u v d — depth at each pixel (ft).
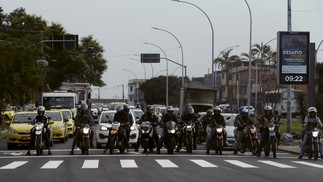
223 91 396.78
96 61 297.74
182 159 66.90
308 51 107.86
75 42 171.73
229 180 45.14
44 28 235.81
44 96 154.71
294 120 229.45
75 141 74.43
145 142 77.61
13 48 141.59
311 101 108.78
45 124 75.46
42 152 76.23
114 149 82.48
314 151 69.31
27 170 53.72
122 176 47.98
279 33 107.96
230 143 86.28
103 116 92.02
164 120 78.07
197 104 145.18
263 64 313.32
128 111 77.51
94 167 56.29
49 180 45.16
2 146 98.37
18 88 145.18
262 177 47.62
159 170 53.36
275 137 72.02
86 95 186.91
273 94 287.07
